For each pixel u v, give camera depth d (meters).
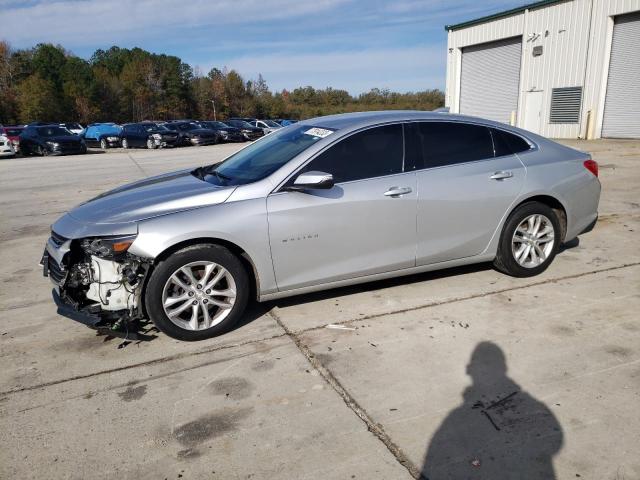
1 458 2.63
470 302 4.31
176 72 76.75
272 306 4.38
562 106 22.27
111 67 84.19
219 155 20.62
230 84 81.62
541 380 3.13
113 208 3.89
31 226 8.20
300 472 2.46
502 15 24.38
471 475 2.39
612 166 12.05
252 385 3.21
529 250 4.75
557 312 4.06
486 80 26.47
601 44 20.19
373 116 4.37
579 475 2.36
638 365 3.25
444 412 2.86
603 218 7.00
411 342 3.67
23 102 57.97
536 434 2.65
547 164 4.77
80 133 35.38
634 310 4.04
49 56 68.25
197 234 3.62
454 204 4.34
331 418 2.85
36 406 3.08
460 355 3.46
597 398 2.93
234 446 2.66
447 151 4.43
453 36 27.81
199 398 3.10
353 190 4.02
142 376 3.37
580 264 5.15
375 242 4.15
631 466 2.41
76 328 4.16
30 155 25.19
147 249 3.53
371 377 3.24
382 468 2.46
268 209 3.81
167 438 2.75
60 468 2.55
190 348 3.72
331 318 4.11
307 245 3.95
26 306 4.68
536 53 23.02
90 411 3.01
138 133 28.67
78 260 3.78
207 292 3.77
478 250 4.59
